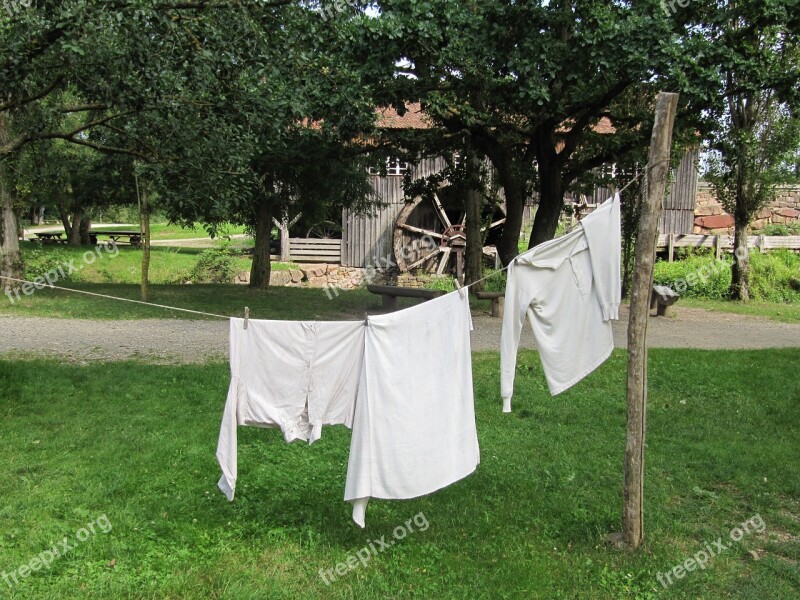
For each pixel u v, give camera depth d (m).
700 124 12.55
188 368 9.17
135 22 6.89
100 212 28.56
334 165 15.88
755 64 10.88
